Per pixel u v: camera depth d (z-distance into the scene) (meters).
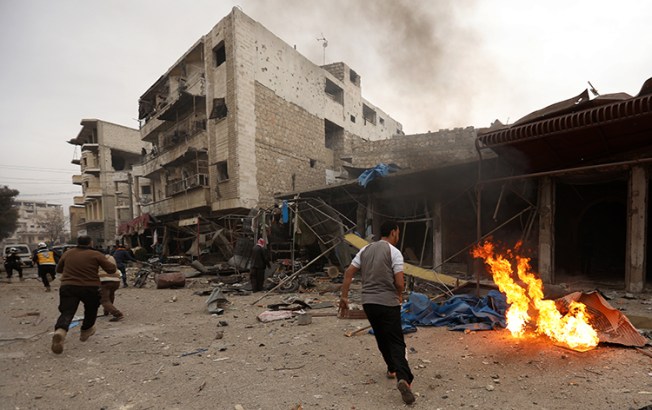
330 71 26.48
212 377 3.65
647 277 10.17
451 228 11.98
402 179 12.21
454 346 4.41
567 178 8.58
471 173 10.84
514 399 2.94
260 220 14.51
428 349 4.34
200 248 18.48
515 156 8.41
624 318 4.30
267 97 19.25
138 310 7.61
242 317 6.76
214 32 19.03
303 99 21.72
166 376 3.70
